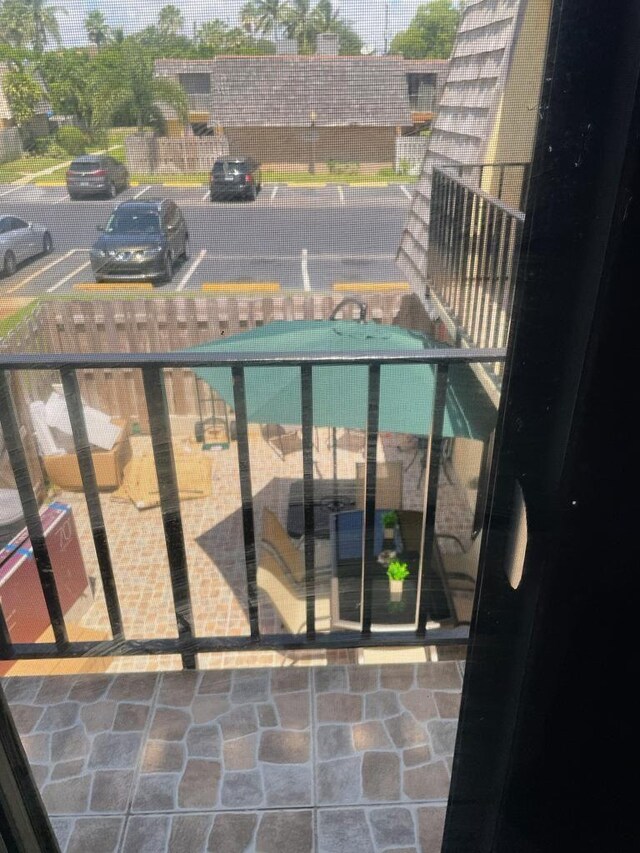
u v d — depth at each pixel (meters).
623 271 0.51
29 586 2.68
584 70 0.48
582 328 0.55
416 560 3.07
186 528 4.33
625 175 0.48
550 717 0.71
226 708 1.50
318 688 1.54
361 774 1.36
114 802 1.31
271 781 1.34
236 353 1.33
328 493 4.36
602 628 0.65
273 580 2.68
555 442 0.60
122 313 2.57
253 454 4.86
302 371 1.35
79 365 1.29
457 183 2.49
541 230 0.53
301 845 1.24
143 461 4.38
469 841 0.87
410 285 3.05
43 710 1.50
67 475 3.51
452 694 1.53
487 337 2.80
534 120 0.52
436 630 1.66
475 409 2.56
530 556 0.65
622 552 0.61
